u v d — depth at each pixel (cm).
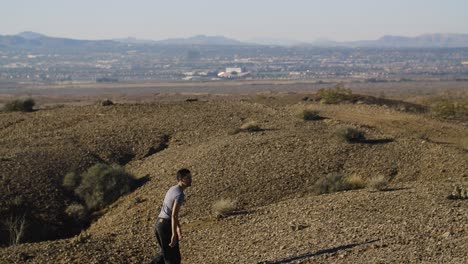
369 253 1132
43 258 1258
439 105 4016
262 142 2623
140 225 1862
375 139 2689
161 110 3462
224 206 1759
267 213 1686
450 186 1727
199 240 1501
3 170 2330
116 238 1502
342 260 1118
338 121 3197
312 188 2119
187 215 1936
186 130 2992
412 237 1192
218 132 2936
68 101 12038
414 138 2755
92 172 2308
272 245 1327
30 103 3966
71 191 2295
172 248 1112
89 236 1454
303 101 4647
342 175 2183
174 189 1106
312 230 1398
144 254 1334
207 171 2319
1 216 2014
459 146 2802
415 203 1523
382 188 1850
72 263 1227
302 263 1145
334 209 1583
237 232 1521
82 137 2920
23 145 2780
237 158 2434
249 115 3297
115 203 2214
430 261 1008
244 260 1238
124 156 2706
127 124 3141
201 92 18100
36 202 2148
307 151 2492
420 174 2241
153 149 2780
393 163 2362
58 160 2512
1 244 1870
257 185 2167
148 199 2133
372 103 4316
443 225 1265
